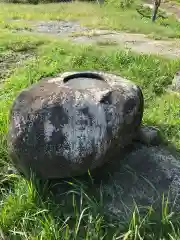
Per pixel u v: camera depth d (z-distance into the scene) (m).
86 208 1.15
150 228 1.14
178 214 1.23
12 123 1.27
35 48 3.26
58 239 1.09
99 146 1.25
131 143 1.55
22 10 5.18
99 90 1.31
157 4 4.52
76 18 4.71
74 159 1.23
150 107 1.99
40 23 4.43
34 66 2.67
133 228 1.11
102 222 1.16
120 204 1.27
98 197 1.29
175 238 1.09
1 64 2.86
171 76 2.52
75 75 1.44
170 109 1.95
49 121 1.22
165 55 3.12
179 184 1.38
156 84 2.29
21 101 1.29
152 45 3.47
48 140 1.22
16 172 1.42
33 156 1.24
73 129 1.22
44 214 1.16
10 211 1.20
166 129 1.73
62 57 2.84
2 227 1.16
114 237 1.09
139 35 3.87
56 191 1.33
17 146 1.25
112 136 1.27
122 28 4.15
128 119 1.33
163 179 1.40
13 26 4.16
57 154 1.22
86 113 1.24
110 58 2.79
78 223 1.11
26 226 1.16
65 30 4.11
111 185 1.35
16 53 3.12
